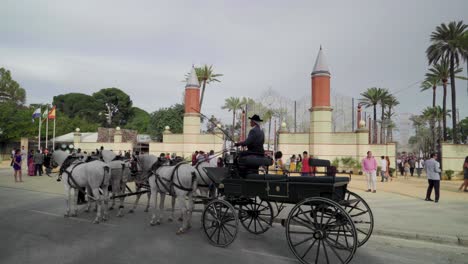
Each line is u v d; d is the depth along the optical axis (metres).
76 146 37.31
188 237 7.54
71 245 6.76
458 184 20.89
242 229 8.62
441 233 7.89
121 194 10.23
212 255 6.21
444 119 39.00
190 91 30.05
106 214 9.48
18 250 6.39
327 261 5.67
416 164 31.92
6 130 41.38
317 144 24.42
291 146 26.17
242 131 28.16
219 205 6.91
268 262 5.85
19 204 12.03
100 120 77.06
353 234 5.38
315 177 6.00
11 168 32.03
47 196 14.19
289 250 6.65
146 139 48.97
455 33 34.16
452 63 33.91
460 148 24.67
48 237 7.39
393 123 36.66
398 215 10.23
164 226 8.68
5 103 46.00
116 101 77.88
